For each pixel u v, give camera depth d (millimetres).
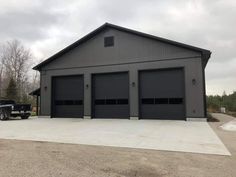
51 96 18734
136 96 15883
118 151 6430
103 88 17141
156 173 4523
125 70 16391
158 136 8812
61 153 6211
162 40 15297
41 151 6465
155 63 15578
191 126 11797
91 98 17250
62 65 18562
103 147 6973
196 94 14406
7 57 42969
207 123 13141
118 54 16703
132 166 4992
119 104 16531
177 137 8547
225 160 5426
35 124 13641
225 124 12406
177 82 15094
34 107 32875
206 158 5613
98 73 17250
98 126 12180
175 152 6258
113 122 14125
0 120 16984
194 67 14586
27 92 43469
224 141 7723
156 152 6289
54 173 4520
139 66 16000
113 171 4660
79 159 5586
